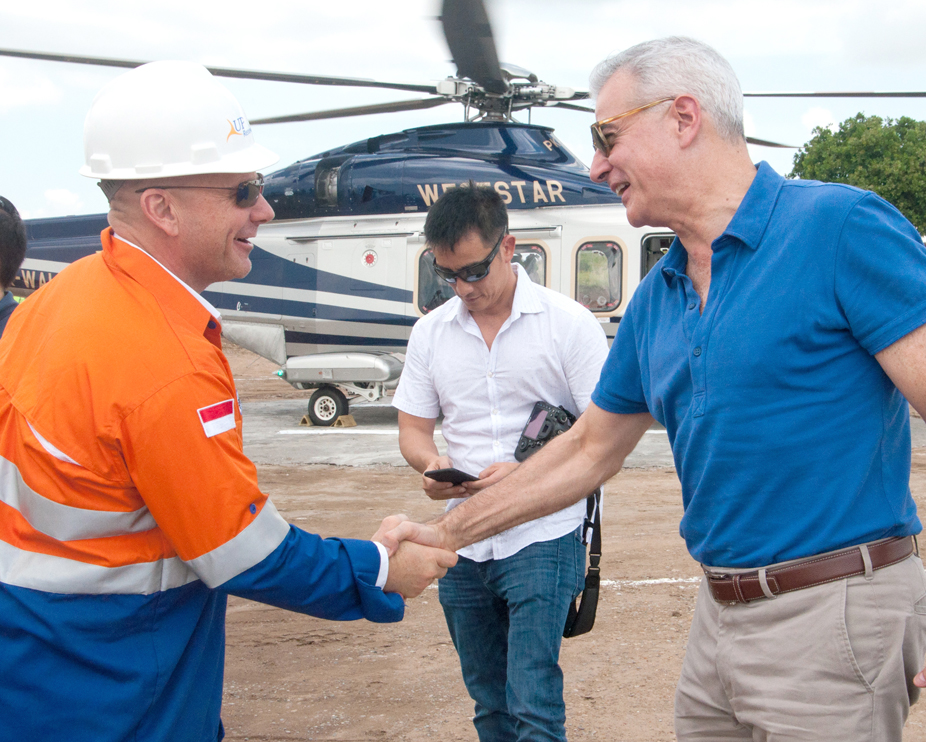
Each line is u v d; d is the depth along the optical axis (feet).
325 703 11.17
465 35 28.35
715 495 5.54
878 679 5.06
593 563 8.45
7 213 9.08
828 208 5.11
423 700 11.23
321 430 35.86
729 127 5.74
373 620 5.79
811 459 5.17
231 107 5.63
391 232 34.68
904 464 5.34
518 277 8.70
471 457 8.64
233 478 4.99
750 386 5.23
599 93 6.10
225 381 5.18
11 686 4.83
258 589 5.15
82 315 4.97
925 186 106.73
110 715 4.91
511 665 7.77
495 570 8.02
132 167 5.26
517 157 33.78
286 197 36.65
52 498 4.82
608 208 32.50
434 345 8.87
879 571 5.14
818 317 5.07
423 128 35.01
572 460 7.08
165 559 5.11
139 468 4.78
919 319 4.80
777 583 5.29
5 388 5.09
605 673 11.90
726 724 5.91
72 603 4.86
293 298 36.58
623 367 6.66
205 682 5.46
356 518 21.04
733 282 5.38
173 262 5.48
